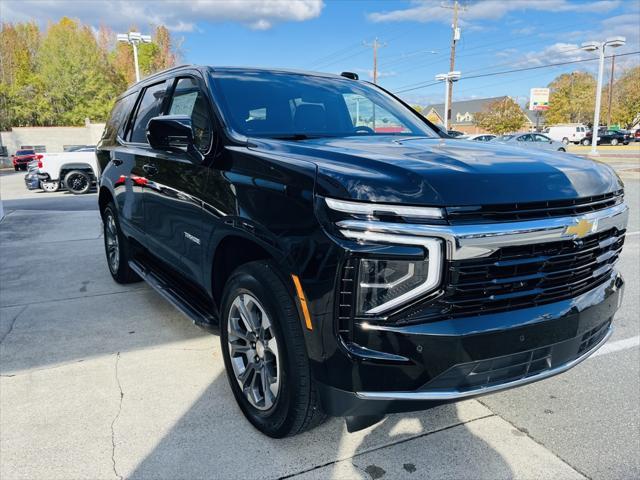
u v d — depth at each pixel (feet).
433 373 6.54
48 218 32.68
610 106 223.51
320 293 6.65
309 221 6.82
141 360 11.32
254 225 7.79
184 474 7.57
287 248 7.09
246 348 8.73
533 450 8.18
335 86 12.33
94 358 11.41
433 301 6.43
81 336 12.64
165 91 12.71
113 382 10.32
